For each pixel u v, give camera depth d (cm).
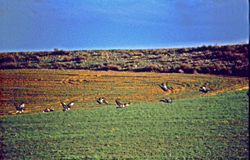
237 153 5056
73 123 7281
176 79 12719
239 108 7494
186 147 5516
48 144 6031
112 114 7862
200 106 8081
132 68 15512
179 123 6825
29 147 5906
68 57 18900
